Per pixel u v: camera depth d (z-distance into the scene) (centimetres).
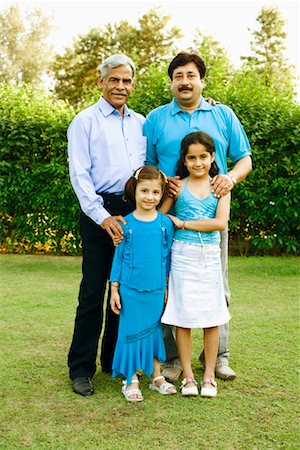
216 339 319
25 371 344
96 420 277
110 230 306
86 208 312
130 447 249
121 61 317
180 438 257
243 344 395
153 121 345
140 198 305
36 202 791
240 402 299
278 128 749
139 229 307
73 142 319
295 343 397
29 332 425
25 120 791
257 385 322
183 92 327
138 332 309
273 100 771
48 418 279
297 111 755
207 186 321
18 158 800
